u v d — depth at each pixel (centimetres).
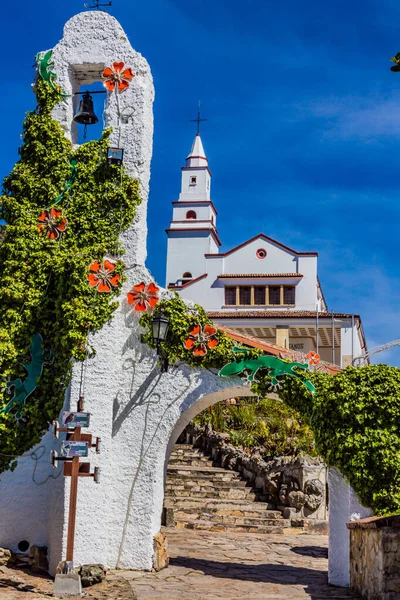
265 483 1895
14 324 1234
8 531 1238
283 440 2039
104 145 1325
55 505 1202
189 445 2261
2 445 1216
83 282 1238
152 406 1276
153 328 1238
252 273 3909
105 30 1378
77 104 1399
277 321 3522
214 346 1257
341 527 1194
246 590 1122
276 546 1555
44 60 1364
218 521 1769
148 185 1371
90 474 1104
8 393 1220
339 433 1180
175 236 4897
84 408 1223
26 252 1262
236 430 2188
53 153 1316
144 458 1259
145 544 1230
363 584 1080
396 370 1205
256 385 1245
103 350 1249
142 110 1351
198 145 5175
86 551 1180
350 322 3450
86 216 1295
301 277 3844
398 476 1148
